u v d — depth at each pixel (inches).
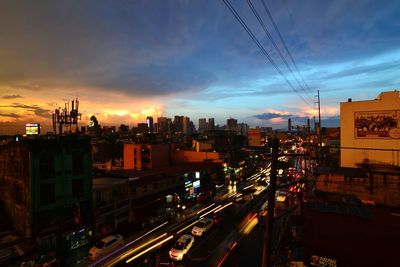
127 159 2214.6
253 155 3334.2
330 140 1916.8
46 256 882.1
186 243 964.6
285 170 2111.2
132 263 890.7
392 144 988.6
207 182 1971.0
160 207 1440.7
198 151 2498.8
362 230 514.9
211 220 1204.5
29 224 943.7
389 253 488.7
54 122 1305.4
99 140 2810.0
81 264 896.9
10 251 876.0
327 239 538.9
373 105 1027.9
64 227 997.8
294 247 809.5
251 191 1841.8
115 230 1179.9
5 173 1136.8
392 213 564.4
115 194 1212.5
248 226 1203.9
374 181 785.6
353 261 512.4
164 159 2255.2
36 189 959.6
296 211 1246.3
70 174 1051.3
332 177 839.7
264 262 369.1
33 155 954.7
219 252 958.4
